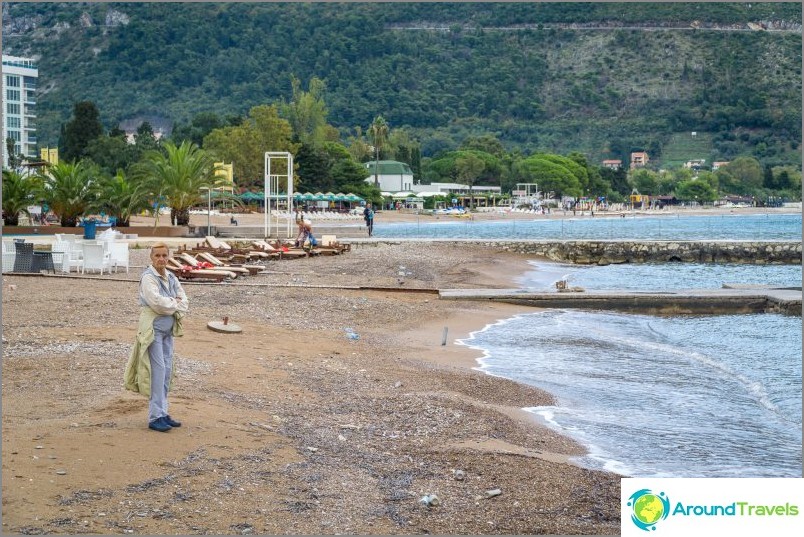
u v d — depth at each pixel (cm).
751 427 1495
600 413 1574
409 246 5984
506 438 1337
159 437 1089
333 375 1700
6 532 791
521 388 1758
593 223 14388
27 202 5312
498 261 5456
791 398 1747
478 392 1692
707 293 3391
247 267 3547
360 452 1169
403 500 990
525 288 3944
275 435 1186
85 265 3172
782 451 1340
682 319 3133
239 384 1497
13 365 1488
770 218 18212
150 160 5978
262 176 14400
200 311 2408
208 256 3622
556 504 1016
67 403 1239
